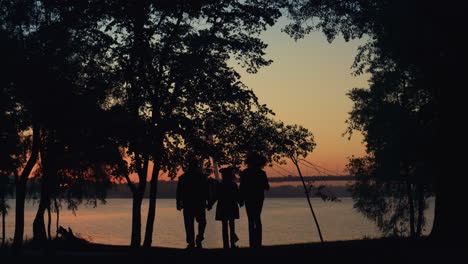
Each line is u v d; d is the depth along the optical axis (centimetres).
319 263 1027
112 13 1914
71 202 3728
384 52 1633
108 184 3484
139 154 1886
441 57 1489
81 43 2014
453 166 1581
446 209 1589
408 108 3331
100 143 1825
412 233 4128
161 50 1955
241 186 1330
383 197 4447
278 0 2133
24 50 1825
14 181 3094
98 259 1275
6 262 1287
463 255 1084
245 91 2119
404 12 1452
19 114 1816
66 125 1742
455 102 1530
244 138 2181
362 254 1124
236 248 1412
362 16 1795
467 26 1418
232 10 2178
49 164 2778
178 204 1371
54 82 1778
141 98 1945
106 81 1978
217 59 2125
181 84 1992
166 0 1855
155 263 1148
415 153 3075
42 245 2708
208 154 2039
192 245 1362
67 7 1994
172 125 1931
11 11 2122
